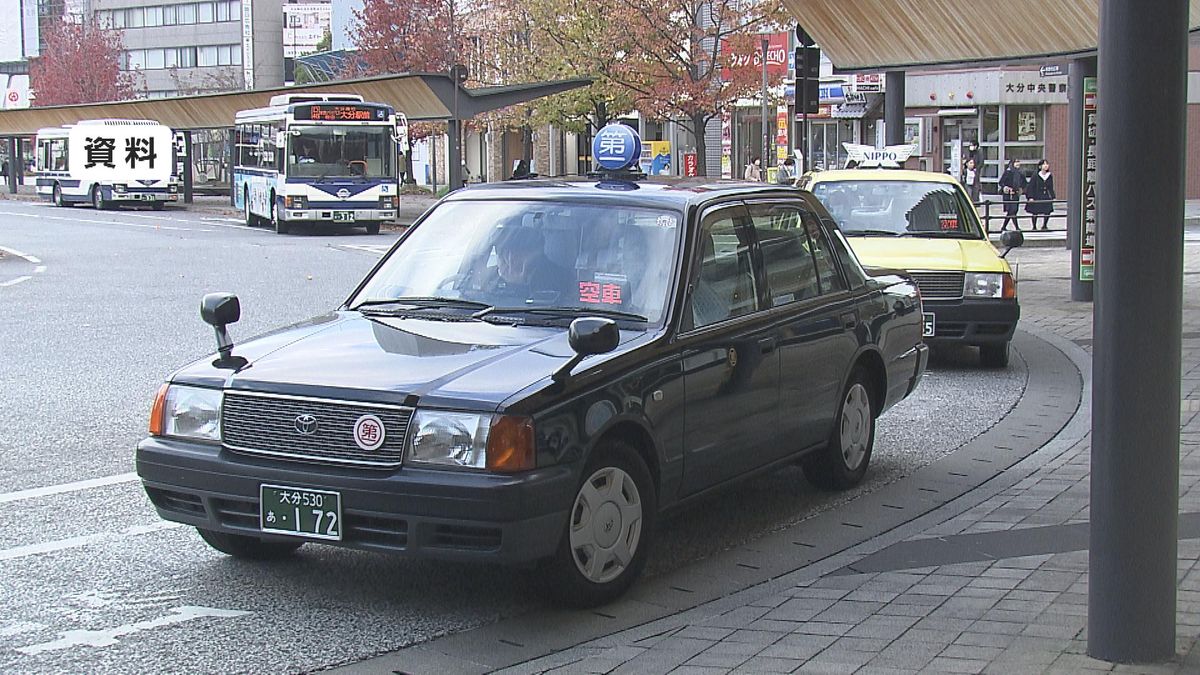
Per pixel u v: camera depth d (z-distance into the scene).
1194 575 5.87
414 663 5.25
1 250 29.56
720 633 5.38
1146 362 4.43
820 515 7.62
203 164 69.50
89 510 7.64
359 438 5.50
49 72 91.31
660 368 6.10
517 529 5.33
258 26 107.56
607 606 5.94
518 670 5.13
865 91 45.53
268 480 5.59
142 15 113.38
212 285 21.25
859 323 7.97
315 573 6.45
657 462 6.10
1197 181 45.84
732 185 7.41
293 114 36.16
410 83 38.16
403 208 49.28
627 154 7.77
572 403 5.59
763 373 6.88
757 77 37.94
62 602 6.00
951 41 18.03
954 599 5.72
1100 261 4.45
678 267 6.51
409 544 5.40
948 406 11.18
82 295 19.75
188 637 5.54
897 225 13.78
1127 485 4.53
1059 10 16.23
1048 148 47.34
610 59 40.09
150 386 11.88
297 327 6.63
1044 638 5.08
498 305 6.59
